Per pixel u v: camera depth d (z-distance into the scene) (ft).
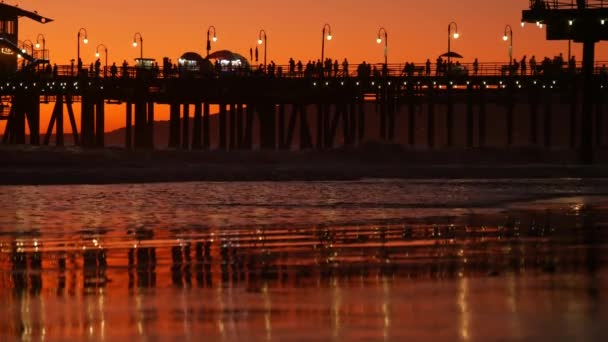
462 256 188.85
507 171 557.33
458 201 339.16
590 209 302.04
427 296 146.41
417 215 283.38
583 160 605.31
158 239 223.51
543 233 230.07
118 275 170.60
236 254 195.93
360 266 177.27
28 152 636.07
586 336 120.37
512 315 132.16
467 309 136.56
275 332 125.80
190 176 509.76
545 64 638.12
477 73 646.74
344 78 655.35
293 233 234.58
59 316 136.67
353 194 379.76
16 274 172.04
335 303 142.82
